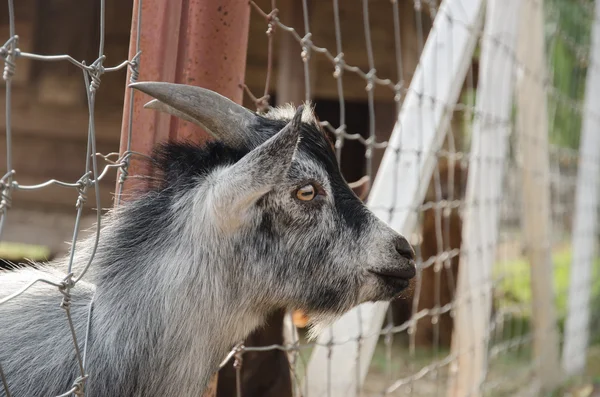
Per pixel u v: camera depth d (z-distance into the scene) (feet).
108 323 6.86
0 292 7.12
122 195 7.41
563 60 26.78
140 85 6.41
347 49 25.12
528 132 17.81
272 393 10.73
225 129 7.05
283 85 22.08
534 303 19.48
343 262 7.66
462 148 24.82
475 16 11.95
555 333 20.02
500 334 22.20
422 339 22.75
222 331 7.48
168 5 7.02
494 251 14.42
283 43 22.04
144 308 6.95
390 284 7.96
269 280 7.49
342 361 9.78
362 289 7.84
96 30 25.21
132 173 7.42
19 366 6.77
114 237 7.22
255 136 7.20
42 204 25.35
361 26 24.88
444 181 21.62
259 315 7.79
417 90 10.86
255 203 7.25
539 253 18.90
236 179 6.63
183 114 7.00
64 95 25.39
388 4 24.39
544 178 18.40
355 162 27.12
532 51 17.02
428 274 22.41
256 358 10.64
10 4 4.59
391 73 25.16
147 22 7.02
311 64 24.49
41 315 7.04
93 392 6.70
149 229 7.23
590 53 24.59
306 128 7.70
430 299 22.56
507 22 14.37
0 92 25.43
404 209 10.36
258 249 7.38
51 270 7.47
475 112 13.48
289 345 9.40
